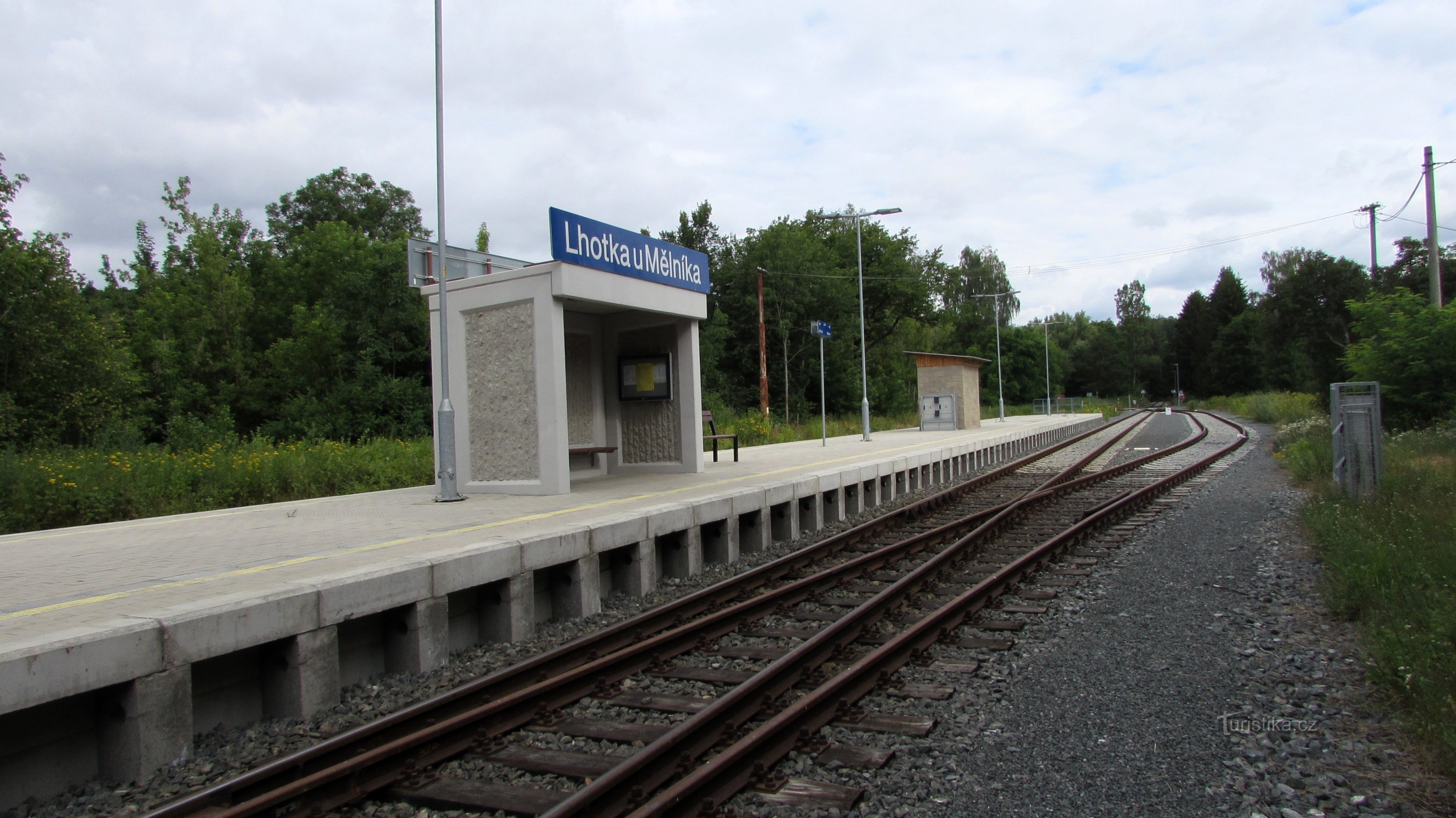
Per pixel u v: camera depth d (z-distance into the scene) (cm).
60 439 2512
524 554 754
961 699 536
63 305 2591
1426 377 2033
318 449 1919
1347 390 1223
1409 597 612
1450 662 481
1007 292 9475
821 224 6656
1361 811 373
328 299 4416
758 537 1177
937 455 2017
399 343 3984
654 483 1332
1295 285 6681
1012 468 2141
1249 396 8294
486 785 435
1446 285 3931
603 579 916
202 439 2506
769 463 1766
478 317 1281
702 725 461
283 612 551
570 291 1195
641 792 402
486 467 1276
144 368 4066
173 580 648
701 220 5728
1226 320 11462
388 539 832
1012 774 424
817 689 509
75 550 838
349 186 6575
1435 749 418
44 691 429
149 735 478
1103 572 908
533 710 534
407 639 654
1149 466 2142
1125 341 12775
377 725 479
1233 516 1234
